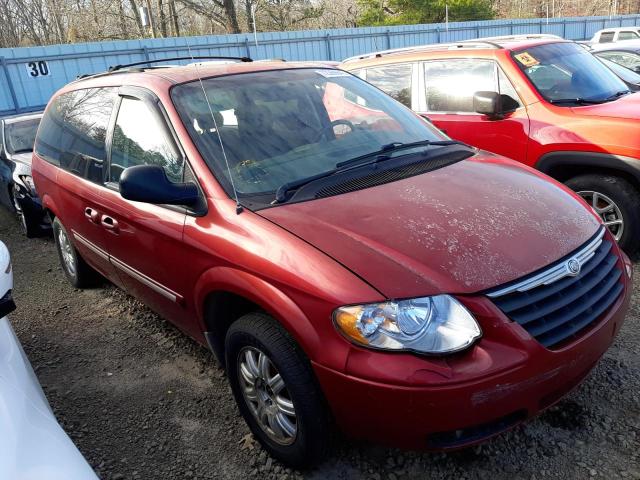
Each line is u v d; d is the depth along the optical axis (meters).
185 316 3.20
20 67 16.05
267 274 2.44
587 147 4.75
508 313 2.24
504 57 5.46
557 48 5.86
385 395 2.13
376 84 6.35
